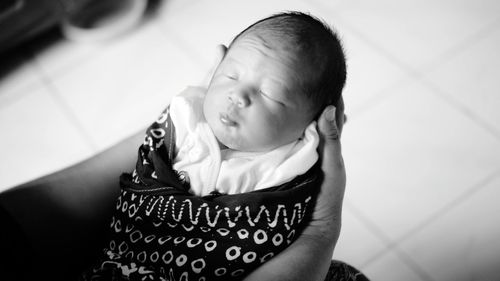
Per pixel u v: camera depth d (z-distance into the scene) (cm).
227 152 76
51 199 76
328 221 75
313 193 74
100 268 72
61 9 181
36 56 189
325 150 75
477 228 135
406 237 137
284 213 70
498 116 154
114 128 166
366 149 153
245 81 71
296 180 73
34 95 177
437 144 151
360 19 181
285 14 78
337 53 76
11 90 180
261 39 72
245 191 73
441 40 172
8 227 64
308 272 67
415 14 180
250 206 68
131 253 72
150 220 72
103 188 80
